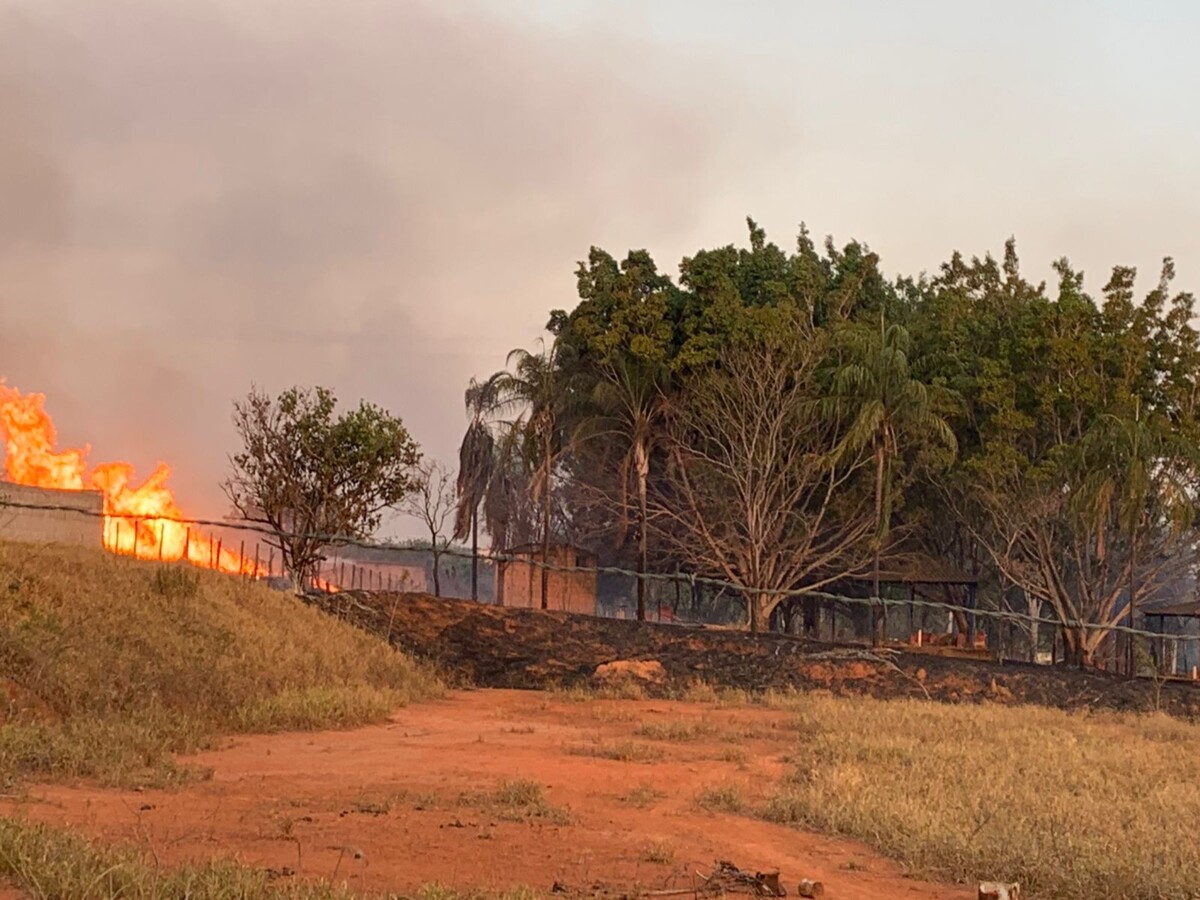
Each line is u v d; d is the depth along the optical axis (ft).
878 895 34.81
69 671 59.77
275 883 28.78
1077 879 36.14
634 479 166.81
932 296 186.60
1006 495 152.15
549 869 34.76
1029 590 154.92
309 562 134.10
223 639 80.02
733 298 155.33
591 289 161.07
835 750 64.59
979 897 33.24
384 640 112.27
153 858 30.12
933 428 151.94
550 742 67.97
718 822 44.80
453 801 45.24
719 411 151.74
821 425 156.25
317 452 133.90
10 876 25.70
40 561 76.64
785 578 158.10
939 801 47.85
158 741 54.03
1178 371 150.30
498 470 174.60
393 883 31.12
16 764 44.80
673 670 121.60
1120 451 139.95
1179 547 156.25
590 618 134.92
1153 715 105.91
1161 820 46.91
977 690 121.49
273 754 57.72
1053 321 152.56
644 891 32.60
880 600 142.00
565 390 163.32
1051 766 61.67
